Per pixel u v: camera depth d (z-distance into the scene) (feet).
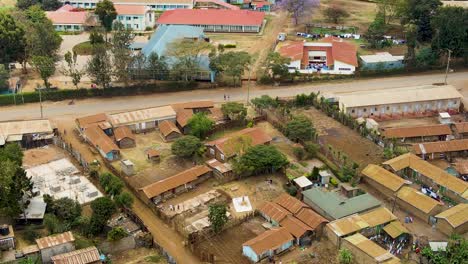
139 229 318.45
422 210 333.21
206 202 346.54
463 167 379.14
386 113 464.65
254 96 496.23
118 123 424.87
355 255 301.02
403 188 352.08
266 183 369.09
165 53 525.75
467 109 474.90
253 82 526.16
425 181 369.30
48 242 287.07
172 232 324.80
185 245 313.73
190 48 528.22
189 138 397.19
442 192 359.05
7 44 514.27
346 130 442.50
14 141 400.67
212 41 625.41
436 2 622.13
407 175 379.35
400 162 379.14
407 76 546.67
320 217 321.93
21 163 355.36
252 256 300.40
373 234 321.32
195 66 513.04
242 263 299.17
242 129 438.40
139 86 501.15
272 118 452.35
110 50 538.47
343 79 537.24
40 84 512.22
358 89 513.04
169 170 383.86
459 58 570.05
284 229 312.50
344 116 449.06
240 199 349.82
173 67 508.12
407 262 300.81
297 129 416.46
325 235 320.09
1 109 467.93
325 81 532.32
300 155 394.73
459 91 509.35
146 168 385.29
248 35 652.48
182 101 486.38
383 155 402.72
